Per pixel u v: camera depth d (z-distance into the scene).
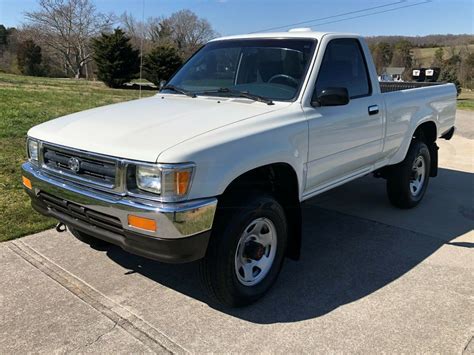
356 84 4.34
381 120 4.58
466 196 6.29
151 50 27.78
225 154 2.90
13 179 5.98
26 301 3.30
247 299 3.27
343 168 4.23
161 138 2.88
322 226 5.04
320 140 3.74
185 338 2.93
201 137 2.88
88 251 4.15
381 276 3.85
